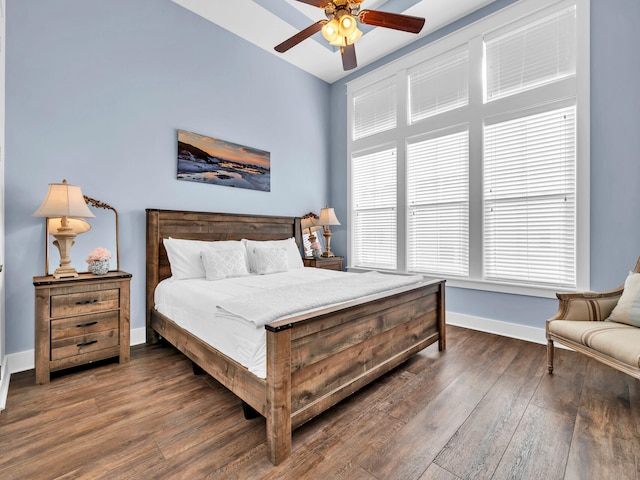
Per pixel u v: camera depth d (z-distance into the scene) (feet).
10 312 7.83
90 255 8.24
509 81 10.47
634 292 6.98
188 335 7.45
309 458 4.78
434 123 12.22
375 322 6.88
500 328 10.61
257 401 5.14
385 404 6.27
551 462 4.63
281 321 5.01
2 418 5.78
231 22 11.66
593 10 8.80
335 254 16.26
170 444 5.08
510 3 10.27
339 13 6.96
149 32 10.12
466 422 5.65
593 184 8.83
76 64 8.78
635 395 6.51
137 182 9.87
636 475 4.35
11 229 7.86
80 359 7.63
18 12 7.93
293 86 14.56
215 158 11.71
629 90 8.26
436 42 12.00
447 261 12.06
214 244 10.60
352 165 15.43
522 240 10.24
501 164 10.65
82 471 4.49
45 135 8.31
